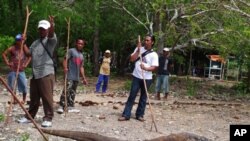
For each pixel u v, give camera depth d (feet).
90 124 36.22
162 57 62.80
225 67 149.38
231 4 65.51
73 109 41.19
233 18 71.46
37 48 32.58
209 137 35.47
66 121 36.45
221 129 39.68
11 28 91.30
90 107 46.68
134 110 46.55
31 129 31.68
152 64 38.52
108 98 60.39
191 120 43.32
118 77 115.85
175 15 77.30
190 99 69.26
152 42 39.01
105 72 68.54
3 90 59.57
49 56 32.71
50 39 32.53
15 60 41.52
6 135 29.55
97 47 113.09
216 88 97.71
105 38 115.34
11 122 33.78
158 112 46.91
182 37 82.23
